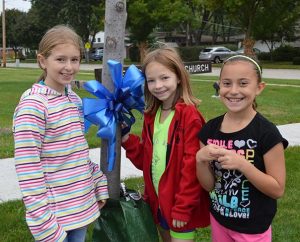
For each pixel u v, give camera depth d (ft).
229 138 7.85
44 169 7.53
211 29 199.82
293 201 15.24
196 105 8.87
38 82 8.02
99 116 8.32
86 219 7.86
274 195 7.65
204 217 8.76
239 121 7.92
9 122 30.66
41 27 179.63
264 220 7.78
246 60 7.87
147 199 9.21
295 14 108.58
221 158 7.47
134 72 8.68
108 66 8.93
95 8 127.24
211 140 8.08
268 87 53.78
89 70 95.45
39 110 7.38
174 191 8.57
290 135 26.55
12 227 13.16
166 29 152.56
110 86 9.10
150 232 8.63
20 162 7.23
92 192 8.14
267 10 93.25
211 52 124.77
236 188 7.79
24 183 7.23
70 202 7.68
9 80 70.90
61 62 7.79
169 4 118.52
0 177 18.24
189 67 33.42
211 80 66.39
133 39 128.06
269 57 130.93
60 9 159.12
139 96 8.82
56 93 7.72
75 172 7.74
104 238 8.60
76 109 7.97
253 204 7.73
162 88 8.64
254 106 8.11
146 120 9.11
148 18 118.21
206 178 8.01
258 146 7.61
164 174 8.59
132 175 18.44
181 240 8.67
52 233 7.31
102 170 9.36
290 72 84.89
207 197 8.68
